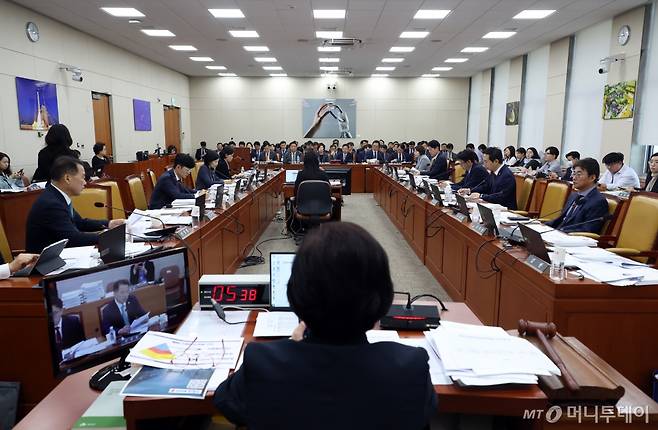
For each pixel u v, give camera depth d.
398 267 4.71
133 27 8.15
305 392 0.70
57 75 7.77
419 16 7.38
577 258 2.33
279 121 15.23
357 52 10.61
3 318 1.99
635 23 7.04
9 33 6.58
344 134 15.23
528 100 10.95
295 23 7.84
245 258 4.93
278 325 1.50
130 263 1.35
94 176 7.46
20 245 4.75
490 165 5.11
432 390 0.78
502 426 1.28
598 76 8.18
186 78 14.83
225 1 6.55
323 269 0.72
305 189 5.29
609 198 3.54
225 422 1.30
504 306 2.57
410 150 12.80
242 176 6.85
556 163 8.20
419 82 15.09
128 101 10.64
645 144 7.04
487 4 6.69
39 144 7.29
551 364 1.23
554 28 8.31
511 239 2.75
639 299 1.97
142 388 1.14
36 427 1.20
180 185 4.83
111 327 1.31
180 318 1.50
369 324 0.75
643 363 2.01
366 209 8.53
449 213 3.87
